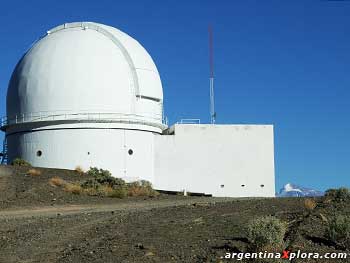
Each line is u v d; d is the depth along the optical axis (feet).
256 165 178.70
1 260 53.47
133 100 171.12
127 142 168.66
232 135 178.81
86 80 167.94
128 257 51.01
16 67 183.52
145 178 170.60
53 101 167.53
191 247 53.57
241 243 53.67
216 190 176.45
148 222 68.08
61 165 165.27
